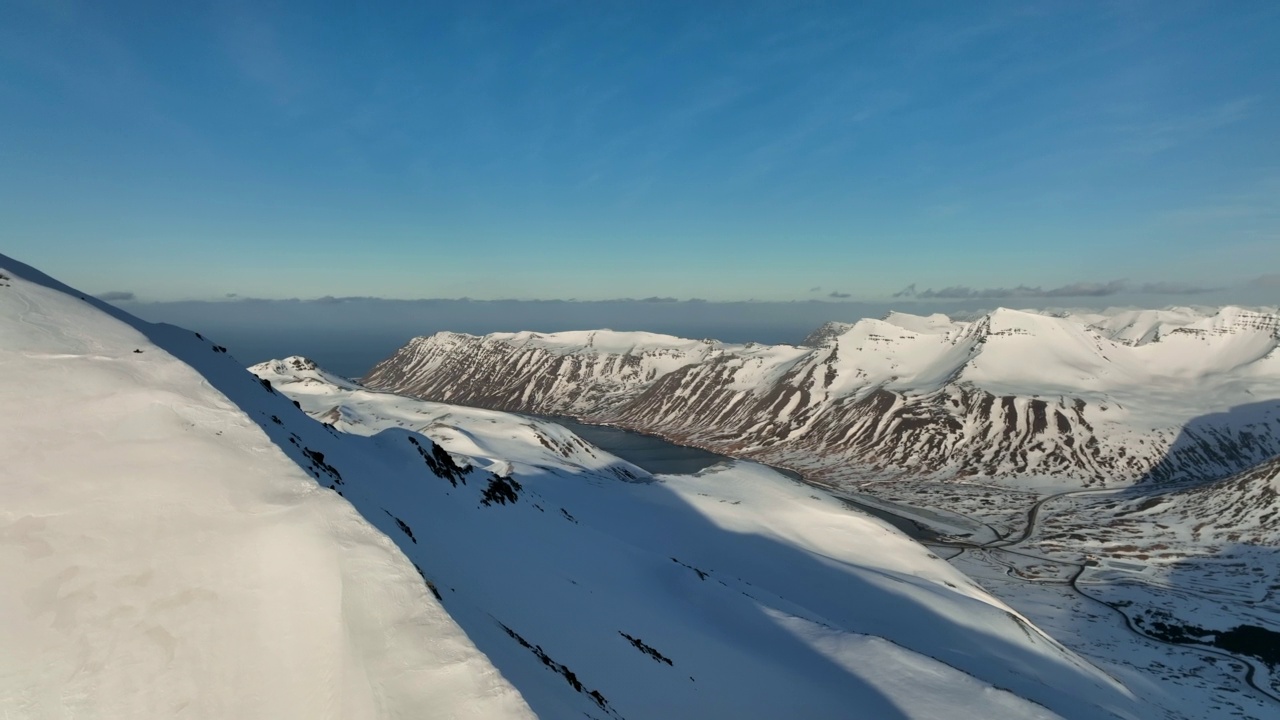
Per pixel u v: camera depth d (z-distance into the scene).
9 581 12.55
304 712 11.60
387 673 12.28
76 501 14.30
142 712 11.35
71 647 11.93
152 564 13.59
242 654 12.44
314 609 13.41
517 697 12.84
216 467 16.61
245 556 14.29
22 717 10.84
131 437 16.58
